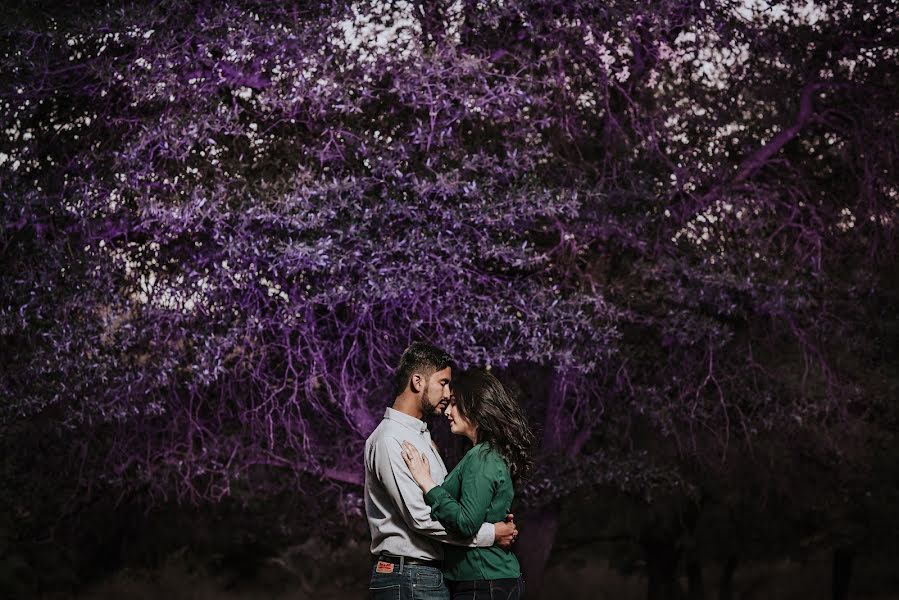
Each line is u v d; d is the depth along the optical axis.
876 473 11.79
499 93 7.75
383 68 7.67
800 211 9.86
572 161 9.27
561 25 8.45
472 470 3.80
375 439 3.97
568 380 8.92
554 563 16.55
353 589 16.33
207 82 7.68
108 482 9.04
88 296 7.59
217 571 16.36
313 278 7.95
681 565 18.16
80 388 7.66
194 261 7.90
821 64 9.98
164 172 7.62
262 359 8.21
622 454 10.16
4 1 7.87
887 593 19.41
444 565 3.93
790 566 20.55
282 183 7.83
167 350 7.88
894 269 10.01
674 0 8.49
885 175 9.88
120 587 15.44
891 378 10.42
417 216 7.67
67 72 7.94
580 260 9.13
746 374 9.72
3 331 7.56
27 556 12.84
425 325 8.22
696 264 9.09
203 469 8.74
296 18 7.85
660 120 9.13
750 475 12.20
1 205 7.57
